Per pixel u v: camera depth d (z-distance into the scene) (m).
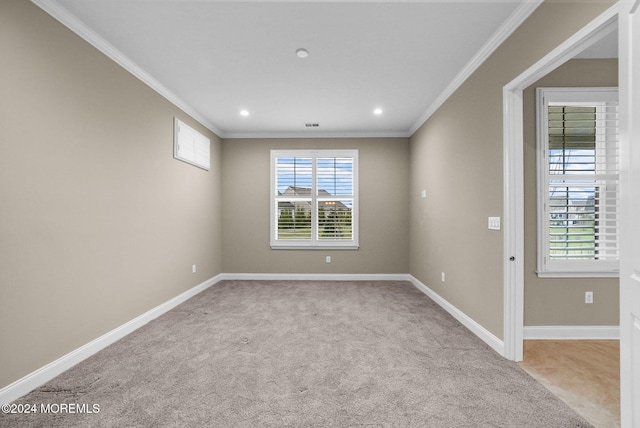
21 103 1.83
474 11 2.11
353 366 2.15
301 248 5.12
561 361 2.22
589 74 2.60
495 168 2.42
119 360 2.24
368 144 5.12
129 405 1.71
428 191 4.07
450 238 3.32
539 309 2.63
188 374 2.04
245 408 1.68
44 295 1.97
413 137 4.82
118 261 2.66
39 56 1.94
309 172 5.14
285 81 3.20
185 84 3.27
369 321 3.08
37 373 1.90
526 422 1.57
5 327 1.74
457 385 1.91
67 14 2.10
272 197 5.13
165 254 3.42
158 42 2.49
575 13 1.64
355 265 5.12
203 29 2.32
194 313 3.34
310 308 3.52
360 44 2.52
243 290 4.38
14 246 1.79
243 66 2.89
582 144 2.62
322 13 2.14
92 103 2.37
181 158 3.71
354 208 5.11
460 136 3.07
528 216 2.61
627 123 1.21
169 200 3.50
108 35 2.39
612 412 1.65
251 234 5.14
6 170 1.75
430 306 3.59
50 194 2.01
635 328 1.17
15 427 1.53
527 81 2.10
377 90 3.41
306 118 4.39
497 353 2.35
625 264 1.22
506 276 2.25
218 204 4.98
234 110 4.06
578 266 2.59
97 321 2.41
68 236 2.15
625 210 1.22
